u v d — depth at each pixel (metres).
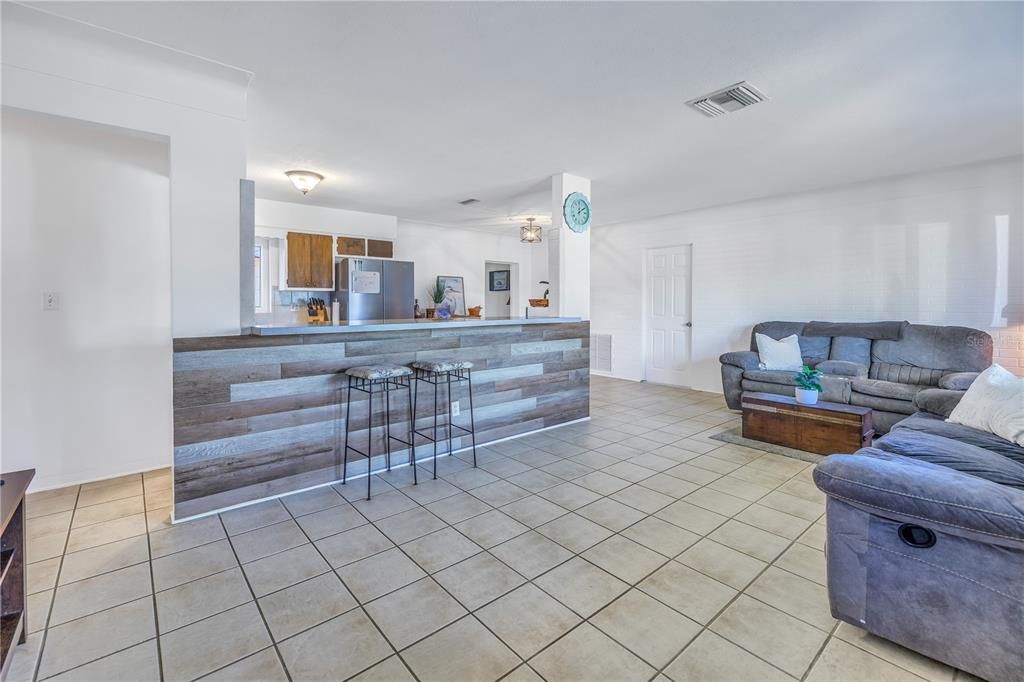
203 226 2.53
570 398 4.48
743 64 2.40
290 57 2.34
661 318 6.62
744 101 2.82
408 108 2.91
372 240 6.18
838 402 4.08
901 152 3.76
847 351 4.48
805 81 2.57
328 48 2.25
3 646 1.45
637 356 6.89
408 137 3.40
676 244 6.32
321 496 2.81
